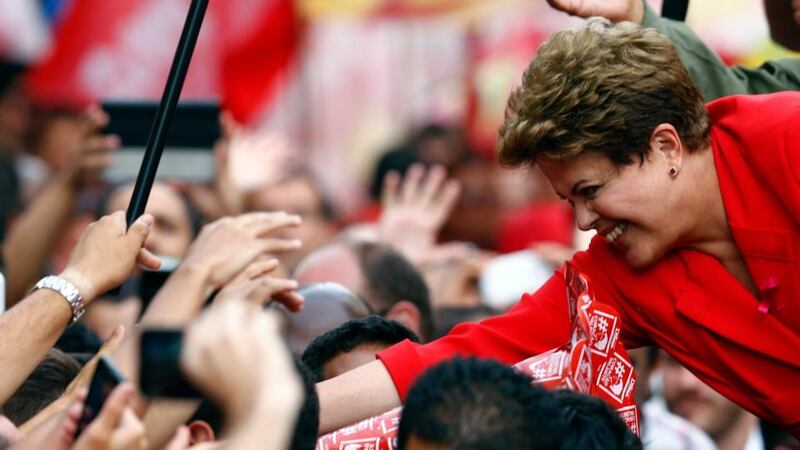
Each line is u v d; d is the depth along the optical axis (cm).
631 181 545
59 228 981
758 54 1218
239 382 354
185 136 959
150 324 455
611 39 544
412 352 582
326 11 1509
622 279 586
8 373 515
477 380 443
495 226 1436
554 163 546
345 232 1220
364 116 1525
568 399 479
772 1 677
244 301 503
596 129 534
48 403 600
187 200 962
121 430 380
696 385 927
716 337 572
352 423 572
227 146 987
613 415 480
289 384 353
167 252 935
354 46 1520
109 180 971
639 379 898
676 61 548
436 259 1068
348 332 622
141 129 969
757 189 557
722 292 566
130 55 1447
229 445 351
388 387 575
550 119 536
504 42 1499
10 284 974
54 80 1448
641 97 538
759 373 573
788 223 554
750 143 555
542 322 591
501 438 433
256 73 1493
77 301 530
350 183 1512
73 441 403
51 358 613
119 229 543
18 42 1445
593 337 540
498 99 1484
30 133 1433
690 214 557
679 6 666
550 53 545
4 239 1119
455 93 1499
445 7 1517
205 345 358
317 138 1516
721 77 643
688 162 554
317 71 1513
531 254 1066
